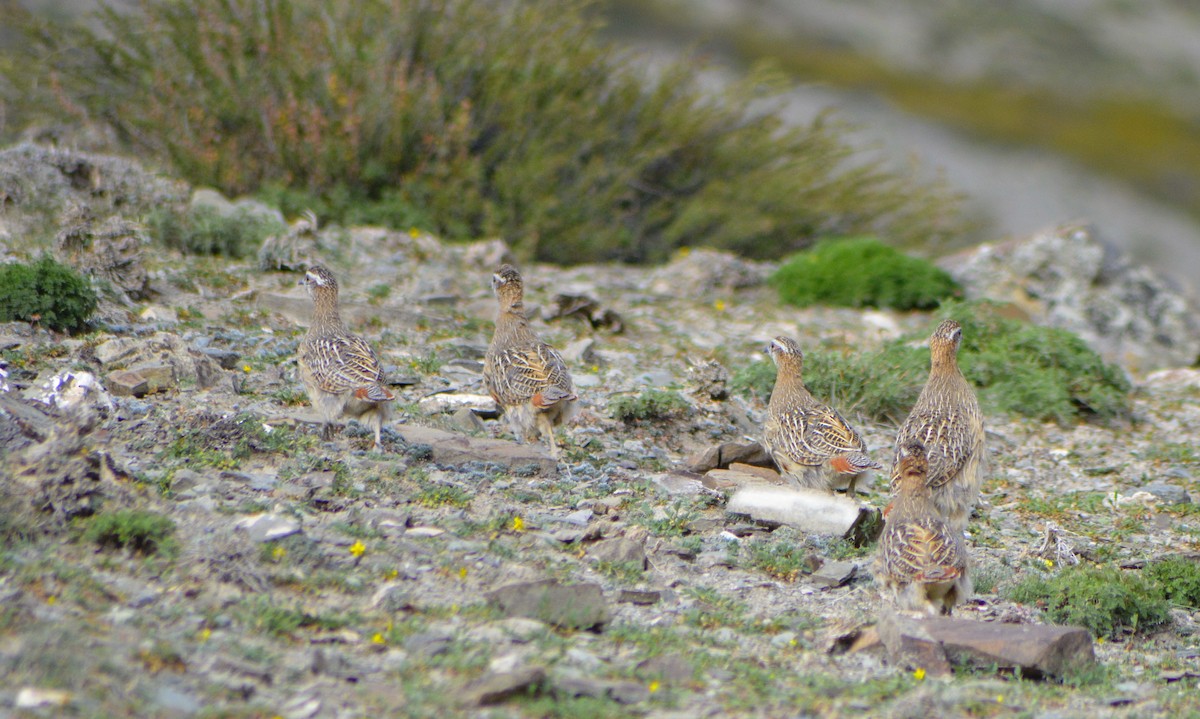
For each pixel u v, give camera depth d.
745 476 22.86
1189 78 111.25
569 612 15.67
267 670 13.09
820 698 14.23
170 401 22.20
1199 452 30.23
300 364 22.33
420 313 31.47
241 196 42.41
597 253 46.66
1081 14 120.88
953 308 36.38
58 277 25.27
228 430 20.08
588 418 25.81
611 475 22.50
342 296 32.22
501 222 44.66
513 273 23.92
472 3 49.50
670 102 51.97
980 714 14.00
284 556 16.05
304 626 14.41
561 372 22.86
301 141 43.53
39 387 21.45
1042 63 110.06
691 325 36.53
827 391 30.55
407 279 34.78
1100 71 110.00
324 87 45.22
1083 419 33.03
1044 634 15.95
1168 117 103.69
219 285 31.38
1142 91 108.44
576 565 17.72
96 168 34.00
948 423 21.53
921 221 55.28
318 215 41.88
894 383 30.56
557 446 23.83
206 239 34.28
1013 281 43.19
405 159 45.03
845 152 54.25
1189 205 89.88
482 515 19.16
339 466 19.86
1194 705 15.37
